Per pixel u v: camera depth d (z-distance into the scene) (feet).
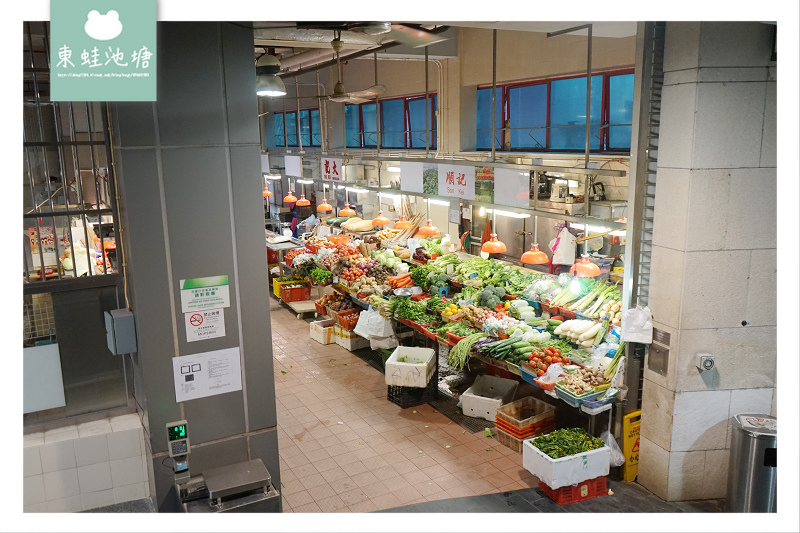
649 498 19.49
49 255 18.06
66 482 16.80
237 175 16.60
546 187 29.91
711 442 19.10
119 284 17.47
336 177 45.19
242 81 16.33
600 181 28.53
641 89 18.74
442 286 31.78
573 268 24.49
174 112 15.60
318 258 39.88
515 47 35.53
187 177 15.97
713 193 17.70
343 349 34.76
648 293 19.63
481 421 25.49
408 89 46.91
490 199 28.40
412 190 35.01
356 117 56.85
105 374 18.01
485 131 41.01
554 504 19.27
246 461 16.66
